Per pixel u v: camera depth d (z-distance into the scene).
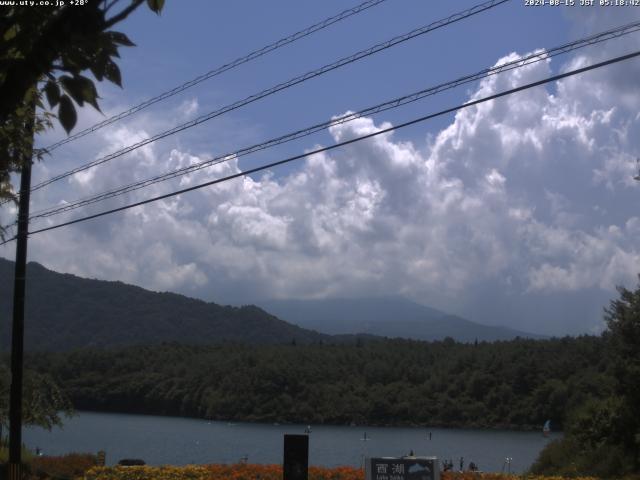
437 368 109.50
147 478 17.92
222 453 62.25
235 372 107.44
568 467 21.50
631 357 21.75
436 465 13.91
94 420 99.00
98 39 3.78
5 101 3.69
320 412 103.00
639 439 20.34
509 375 99.19
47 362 110.50
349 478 17.19
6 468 18.91
